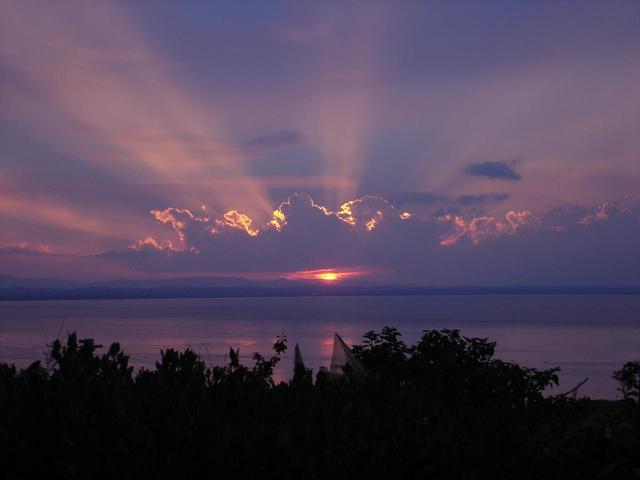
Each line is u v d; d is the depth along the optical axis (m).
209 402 5.40
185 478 4.59
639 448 4.69
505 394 8.76
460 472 4.59
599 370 83.19
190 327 175.88
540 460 4.78
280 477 4.54
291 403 5.76
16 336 79.31
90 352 6.31
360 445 4.62
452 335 9.70
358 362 7.43
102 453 4.57
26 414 4.94
